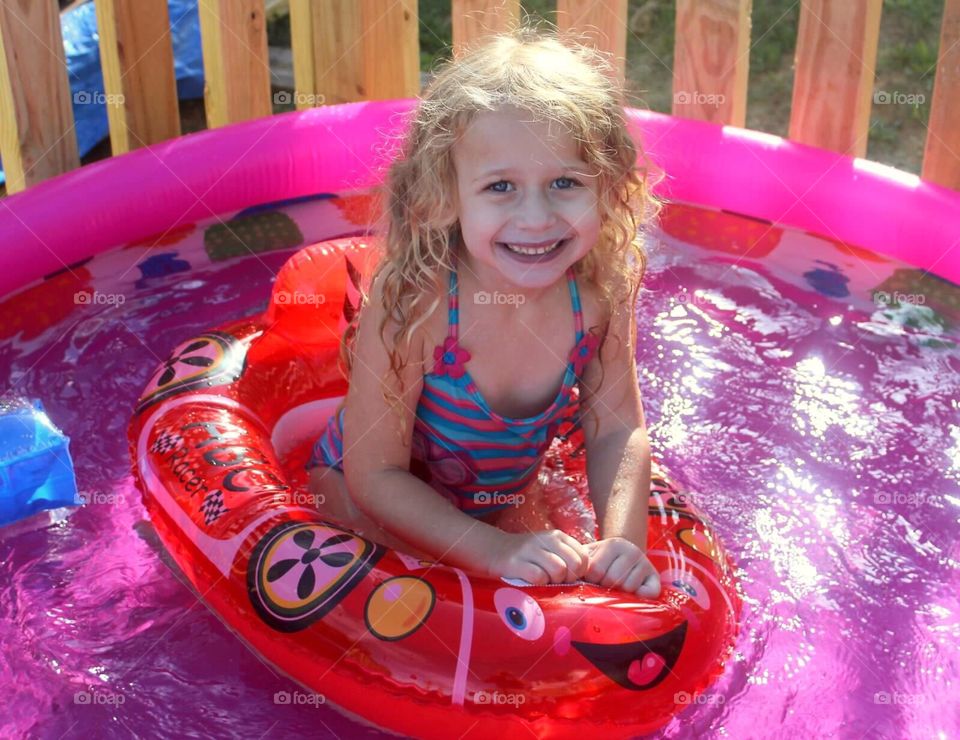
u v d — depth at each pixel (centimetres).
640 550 189
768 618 203
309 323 244
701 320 285
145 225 301
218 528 194
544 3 438
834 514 227
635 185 200
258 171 312
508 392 200
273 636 181
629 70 430
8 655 194
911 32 438
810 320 284
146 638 199
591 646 172
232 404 225
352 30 344
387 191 199
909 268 297
